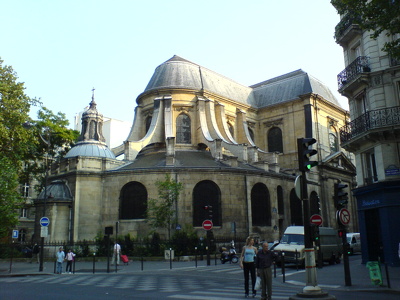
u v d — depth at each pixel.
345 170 52.34
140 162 39.62
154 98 47.53
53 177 37.84
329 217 47.41
